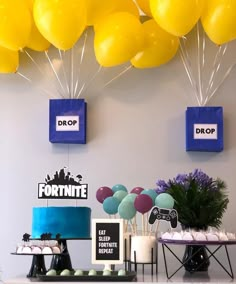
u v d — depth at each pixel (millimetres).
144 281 1737
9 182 2494
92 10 2145
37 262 2000
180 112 2490
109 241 1839
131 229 2121
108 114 2508
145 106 2504
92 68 2535
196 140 2410
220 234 1842
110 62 2191
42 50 2434
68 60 2547
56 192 2125
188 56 2510
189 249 2057
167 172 2457
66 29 2016
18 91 2547
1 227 2467
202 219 2004
